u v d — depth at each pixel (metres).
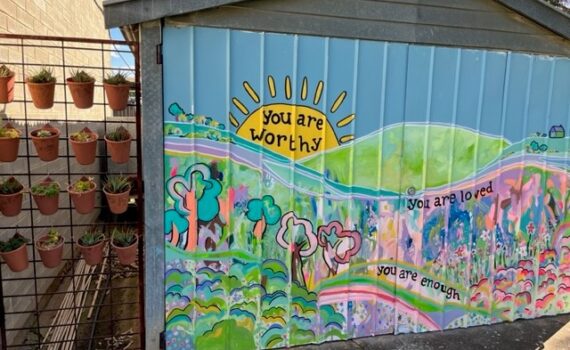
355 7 2.79
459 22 3.01
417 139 3.03
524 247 3.37
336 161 2.87
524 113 3.25
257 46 2.64
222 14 2.56
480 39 3.07
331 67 2.79
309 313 2.92
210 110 2.60
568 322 3.38
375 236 3.01
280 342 2.88
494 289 3.33
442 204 3.13
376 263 3.03
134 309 3.57
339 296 2.98
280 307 2.86
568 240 3.48
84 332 3.19
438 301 3.20
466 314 3.27
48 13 4.26
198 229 2.65
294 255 2.85
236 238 2.73
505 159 3.24
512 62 3.17
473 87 3.11
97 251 2.62
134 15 2.37
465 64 3.07
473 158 3.17
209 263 2.70
